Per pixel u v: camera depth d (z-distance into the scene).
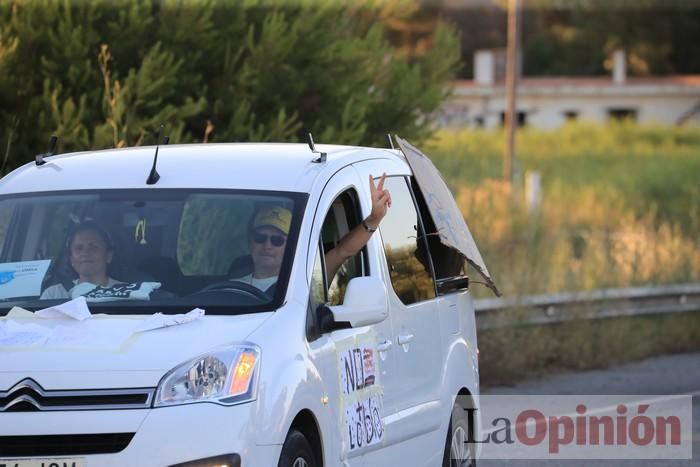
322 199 21.91
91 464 17.52
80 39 41.53
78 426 17.61
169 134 40.59
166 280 20.67
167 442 17.58
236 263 20.78
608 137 188.25
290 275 20.41
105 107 40.72
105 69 40.59
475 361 28.25
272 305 19.95
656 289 56.25
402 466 23.42
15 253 21.92
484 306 47.94
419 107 50.19
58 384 17.92
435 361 25.39
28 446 17.67
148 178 22.33
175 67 41.72
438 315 25.92
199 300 20.11
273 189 21.80
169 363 18.16
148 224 21.45
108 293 20.48
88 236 21.09
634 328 55.81
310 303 20.44
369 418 21.77
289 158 22.86
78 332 18.94
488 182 70.25
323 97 46.78
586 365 52.12
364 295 20.78
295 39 44.47
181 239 21.25
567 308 52.00
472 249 28.06
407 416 23.58
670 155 177.88
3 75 40.31
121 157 23.39
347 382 20.94
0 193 22.75
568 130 189.88
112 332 18.91
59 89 40.31
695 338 58.78
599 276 56.56
